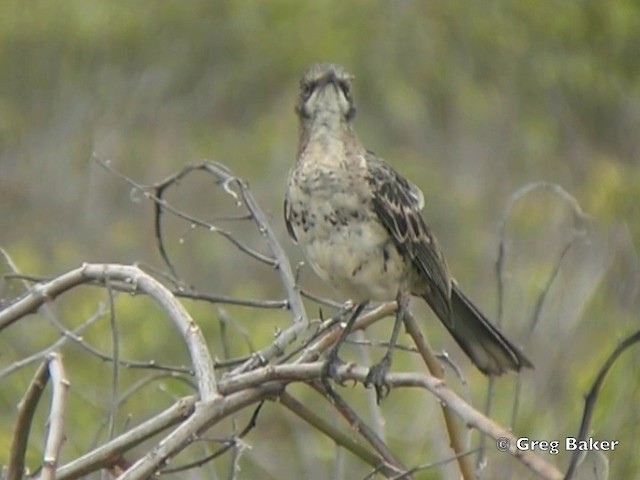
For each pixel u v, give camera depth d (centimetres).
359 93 2023
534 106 2025
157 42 2052
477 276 1609
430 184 1828
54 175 1806
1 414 1143
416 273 924
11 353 1184
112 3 2039
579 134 1980
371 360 1234
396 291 904
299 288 834
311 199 894
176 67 2039
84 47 2020
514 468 879
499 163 1931
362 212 891
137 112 1962
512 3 2095
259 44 2061
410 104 1981
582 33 2089
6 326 759
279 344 799
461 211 1794
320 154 895
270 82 2055
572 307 1093
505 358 882
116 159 1867
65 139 1886
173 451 683
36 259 1612
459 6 2089
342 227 891
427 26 2073
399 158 1912
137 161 1878
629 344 646
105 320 1284
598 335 1073
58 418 679
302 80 909
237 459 730
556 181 1873
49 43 2014
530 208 1658
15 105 1948
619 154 1966
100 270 746
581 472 841
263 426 1148
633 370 943
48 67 2005
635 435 911
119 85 2005
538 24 2083
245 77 2045
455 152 1969
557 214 1600
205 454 912
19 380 1167
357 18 2073
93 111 1950
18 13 2005
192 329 716
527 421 956
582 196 1730
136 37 2048
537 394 1002
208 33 2069
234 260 1658
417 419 1074
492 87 2050
